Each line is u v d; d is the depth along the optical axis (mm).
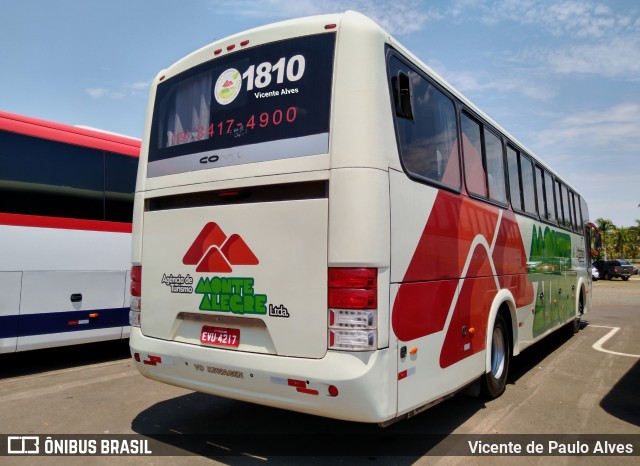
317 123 3602
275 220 3670
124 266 7500
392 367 3463
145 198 4598
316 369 3371
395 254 3553
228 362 3775
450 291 4379
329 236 3420
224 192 4012
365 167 3404
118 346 8906
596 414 5316
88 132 7242
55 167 6785
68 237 6859
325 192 3500
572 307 10195
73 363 7504
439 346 4137
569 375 7160
